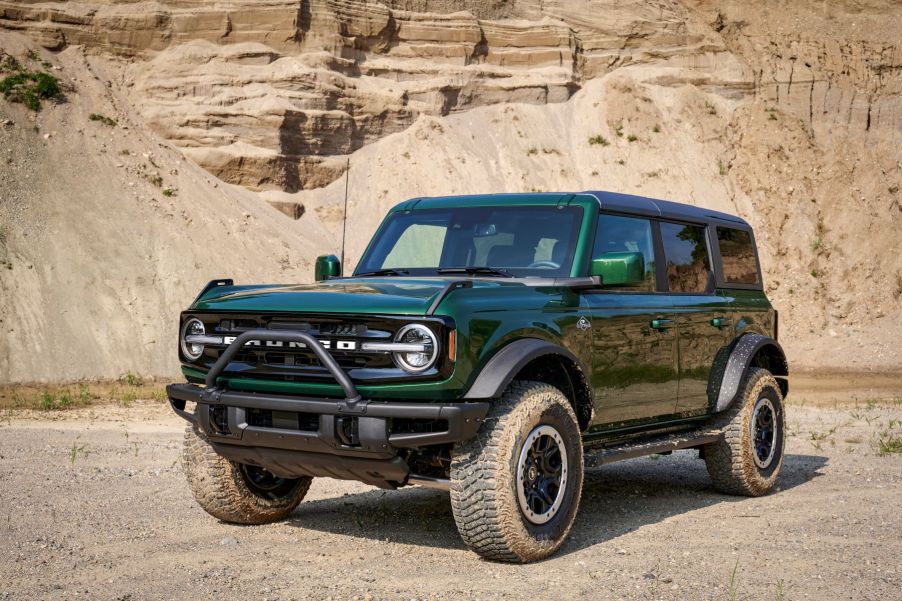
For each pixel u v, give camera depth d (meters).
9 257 27.77
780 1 47.00
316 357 4.93
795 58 45.50
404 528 5.96
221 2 38.69
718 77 44.59
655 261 6.58
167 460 8.88
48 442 10.19
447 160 38.56
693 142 42.31
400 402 4.78
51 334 26.52
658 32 44.91
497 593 4.38
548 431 5.12
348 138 38.69
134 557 5.04
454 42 41.91
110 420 14.32
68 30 37.06
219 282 5.97
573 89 43.41
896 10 46.88
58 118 33.34
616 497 7.23
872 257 39.69
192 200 33.38
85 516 6.11
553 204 6.14
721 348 7.13
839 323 37.91
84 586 4.43
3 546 5.21
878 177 41.91
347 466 4.97
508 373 4.82
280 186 36.91
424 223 6.52
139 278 29.22
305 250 34.62
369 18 40.66
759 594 4.32
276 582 4.55
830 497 7.13
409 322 4.71
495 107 41.78
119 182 32.25
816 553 5.16
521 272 5.89
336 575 4.71
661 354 6.36
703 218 7.32
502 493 4.83
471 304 4.90
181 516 6.22
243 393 5.13
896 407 17.47
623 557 5.11
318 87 38.06
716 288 7.26
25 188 30.11
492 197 6.43
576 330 5.55
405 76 40.91
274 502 6.09
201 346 5.44
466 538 4.95
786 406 17.64
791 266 39.62
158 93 37.12
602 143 41.28
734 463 7.10
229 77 37.62
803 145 42.69
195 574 4.68
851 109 44.41
